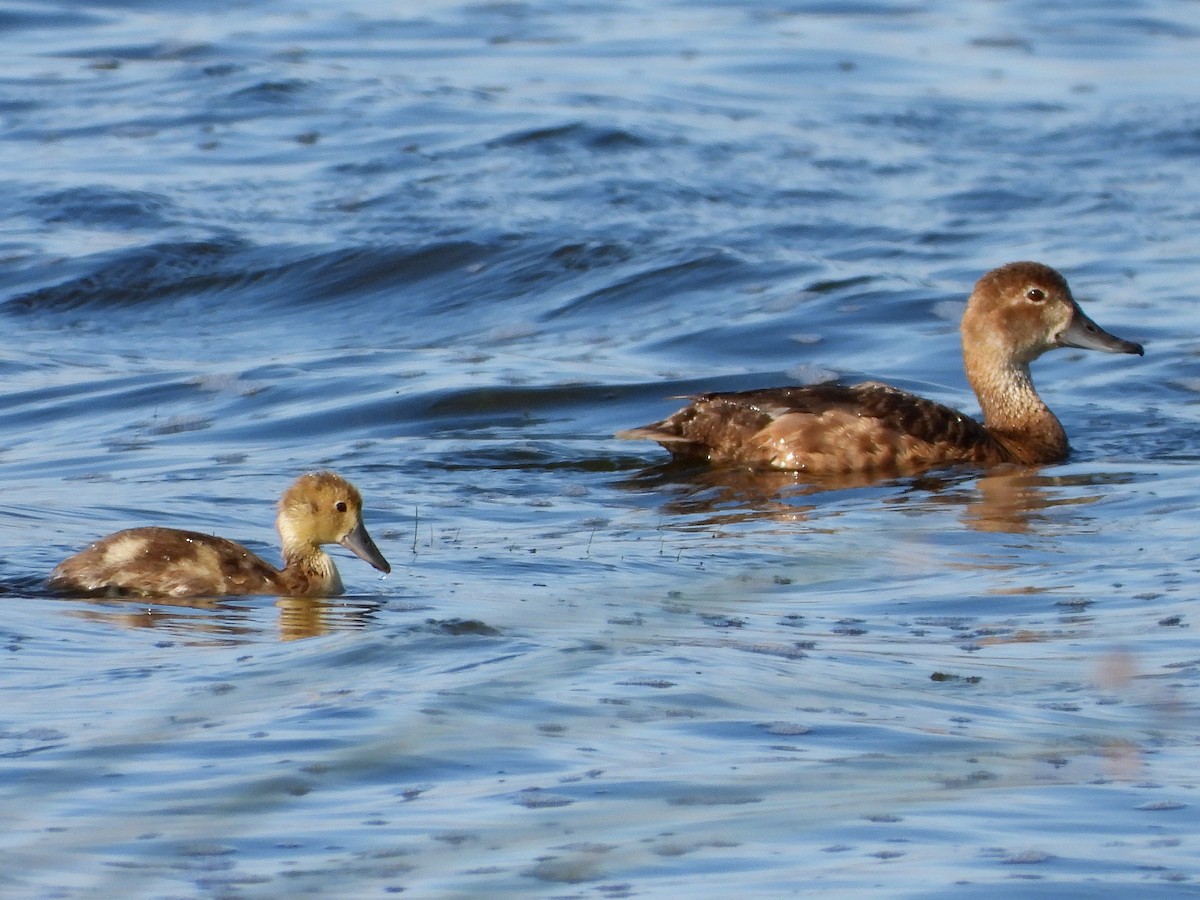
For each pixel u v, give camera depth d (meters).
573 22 39.53
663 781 7.68
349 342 22.58
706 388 19.52
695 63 35.91
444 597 11.51
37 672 9.49
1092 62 36.56
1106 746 8.22
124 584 11.77
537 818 7.26
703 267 24.45
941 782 7.72
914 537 13.43
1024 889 6.61
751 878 6.68
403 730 8.27
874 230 26.14
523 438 17.67
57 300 23.84
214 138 30.31
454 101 32.38
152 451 17.28
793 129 31.30
